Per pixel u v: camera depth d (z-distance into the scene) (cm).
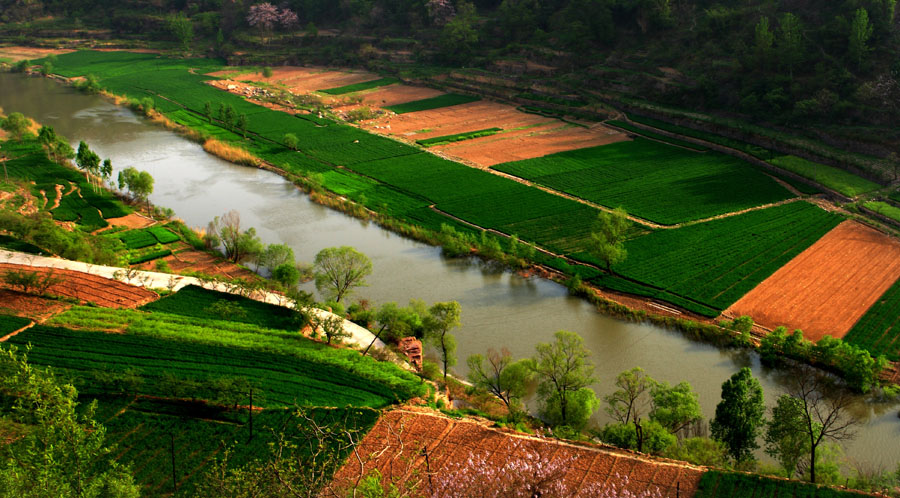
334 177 19262
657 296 12812
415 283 13762
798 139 19888
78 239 14138
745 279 13300
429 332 10638
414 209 17012
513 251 14338
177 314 11838
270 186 18975
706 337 11656
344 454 8488
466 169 19725
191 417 9250
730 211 16350
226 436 8875
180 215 17025
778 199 16988
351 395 9856
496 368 10056
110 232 15488
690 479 8075
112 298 12275
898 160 17838
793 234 15062
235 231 14488
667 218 16062
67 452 6850
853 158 18300
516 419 9469
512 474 6975
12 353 8181
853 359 10281
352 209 17025
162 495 7906
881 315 12006
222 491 6619
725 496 7769
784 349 11000
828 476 8294
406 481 6731
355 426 9050
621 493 7519
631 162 19912
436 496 6694
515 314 12606
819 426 8675
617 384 9912
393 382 10238
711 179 18362
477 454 8500
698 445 8762
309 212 17238
